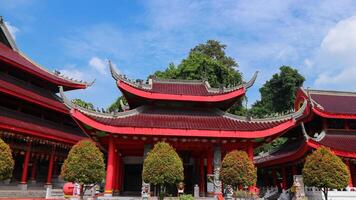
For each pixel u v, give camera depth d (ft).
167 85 110.52
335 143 113.60
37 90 155.94
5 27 163.02
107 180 86.22
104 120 89.20
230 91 99.86
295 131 141.38
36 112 150.20
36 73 149.07
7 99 136.46
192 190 113.19
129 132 86.02
